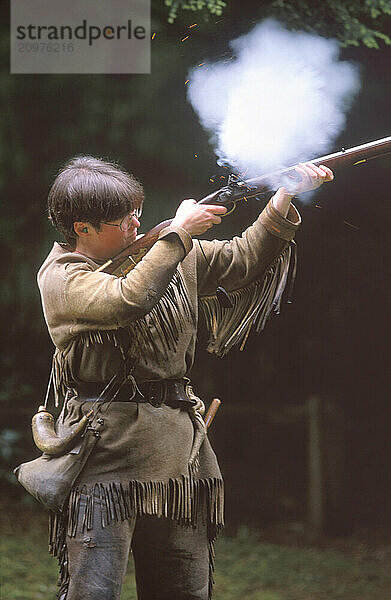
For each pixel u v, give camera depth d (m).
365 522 23.48
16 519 22.30
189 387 7.38
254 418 28.00
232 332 7.42
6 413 24.98
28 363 24.78
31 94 17.75
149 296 6.51
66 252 7.09
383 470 24.83
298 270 20.17
